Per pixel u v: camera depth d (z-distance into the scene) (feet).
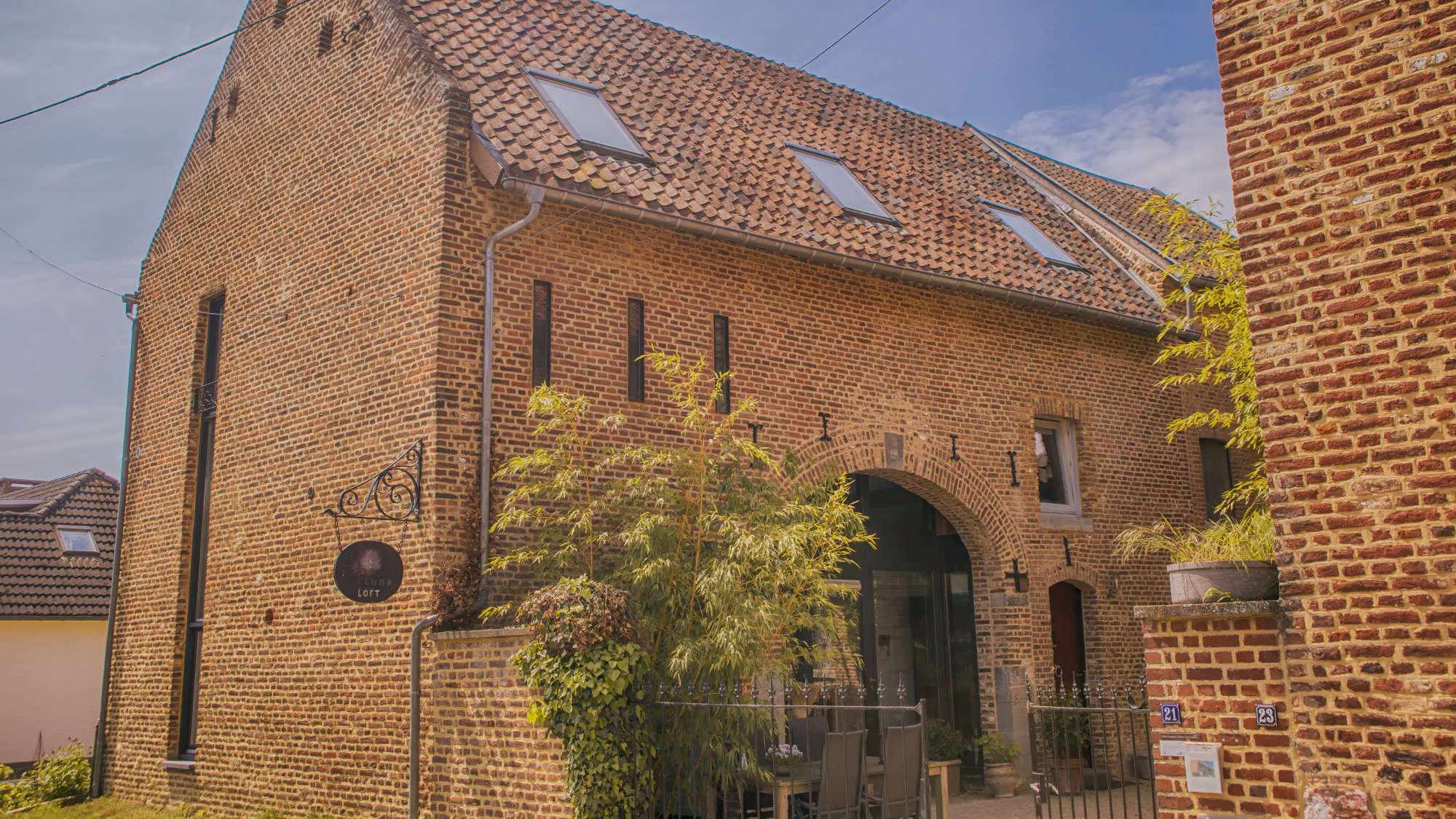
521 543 30.78
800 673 37.50
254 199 39.83
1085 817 22.07
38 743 55.77
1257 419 34.37
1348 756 16.81
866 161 46.29
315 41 38.37
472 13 38.93
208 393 41.32
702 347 35.65
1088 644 44.27
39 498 67.62
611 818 24.75
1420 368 16.89
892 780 26.76
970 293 43.01
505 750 26.66
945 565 45.06
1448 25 17.28
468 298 31.45
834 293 39.27
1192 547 22.12
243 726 35.06
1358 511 17.19
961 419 41.65
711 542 29.60
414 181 32.78
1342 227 17.92
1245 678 18.17
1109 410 46.47
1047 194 54.03
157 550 41.50
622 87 40.27
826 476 37.01
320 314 35.42
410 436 30.94
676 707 26.53
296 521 34.65
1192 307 41.16
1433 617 16.28
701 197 35.53
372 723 30.58
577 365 32.86
